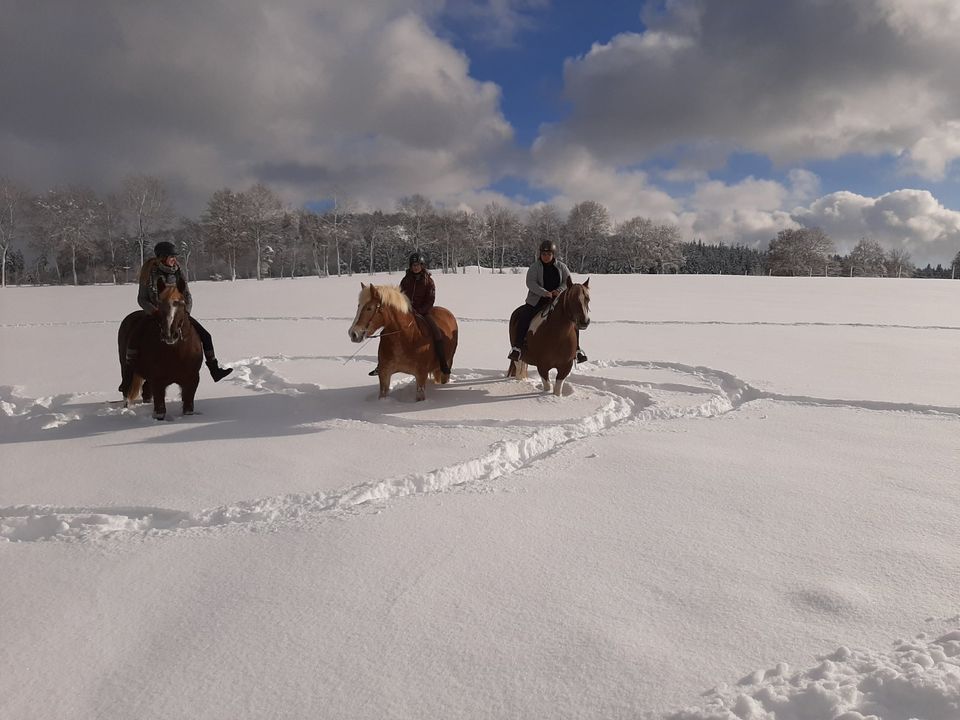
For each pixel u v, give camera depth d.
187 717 2.39
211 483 5.09
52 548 3.87
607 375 9.99
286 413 7.60
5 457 5.88
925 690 2.32
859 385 8.84
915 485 4.82
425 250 87.19
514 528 4.12
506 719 2.37
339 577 3.48
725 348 13.26
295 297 30.03
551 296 8.29
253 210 69.12
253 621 3.05
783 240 97.38
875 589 3.25
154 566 3.63
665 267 97.62
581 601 3.20
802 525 4.11
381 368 8.00
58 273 68.88
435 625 3.00
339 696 2.50
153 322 7.08
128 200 59.94
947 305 26.20
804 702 2.36
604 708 2.40
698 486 4.87
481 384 9.20
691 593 3.26
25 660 2.75
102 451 6.03
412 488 5.03
